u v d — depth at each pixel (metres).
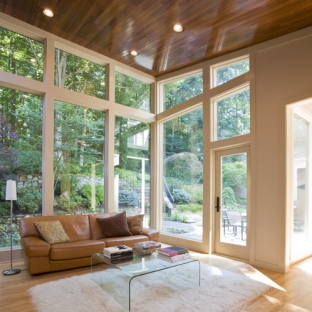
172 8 3.54
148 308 2.63
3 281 3.30
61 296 2.87
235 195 4.62
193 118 5.46
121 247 3.43
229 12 3.57
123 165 5.66
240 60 4.71
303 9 3.42
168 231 5.81
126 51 4.93
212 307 2.67
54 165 4.64
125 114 5.65
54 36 4.54
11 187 3.68
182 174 5.61
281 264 3.78
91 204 5.08
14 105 4.30
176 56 5.01
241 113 4.59
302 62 3.77
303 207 4.79
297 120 4.71
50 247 3.55
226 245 4.69
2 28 4.19
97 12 3.75
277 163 3.95
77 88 4.97
